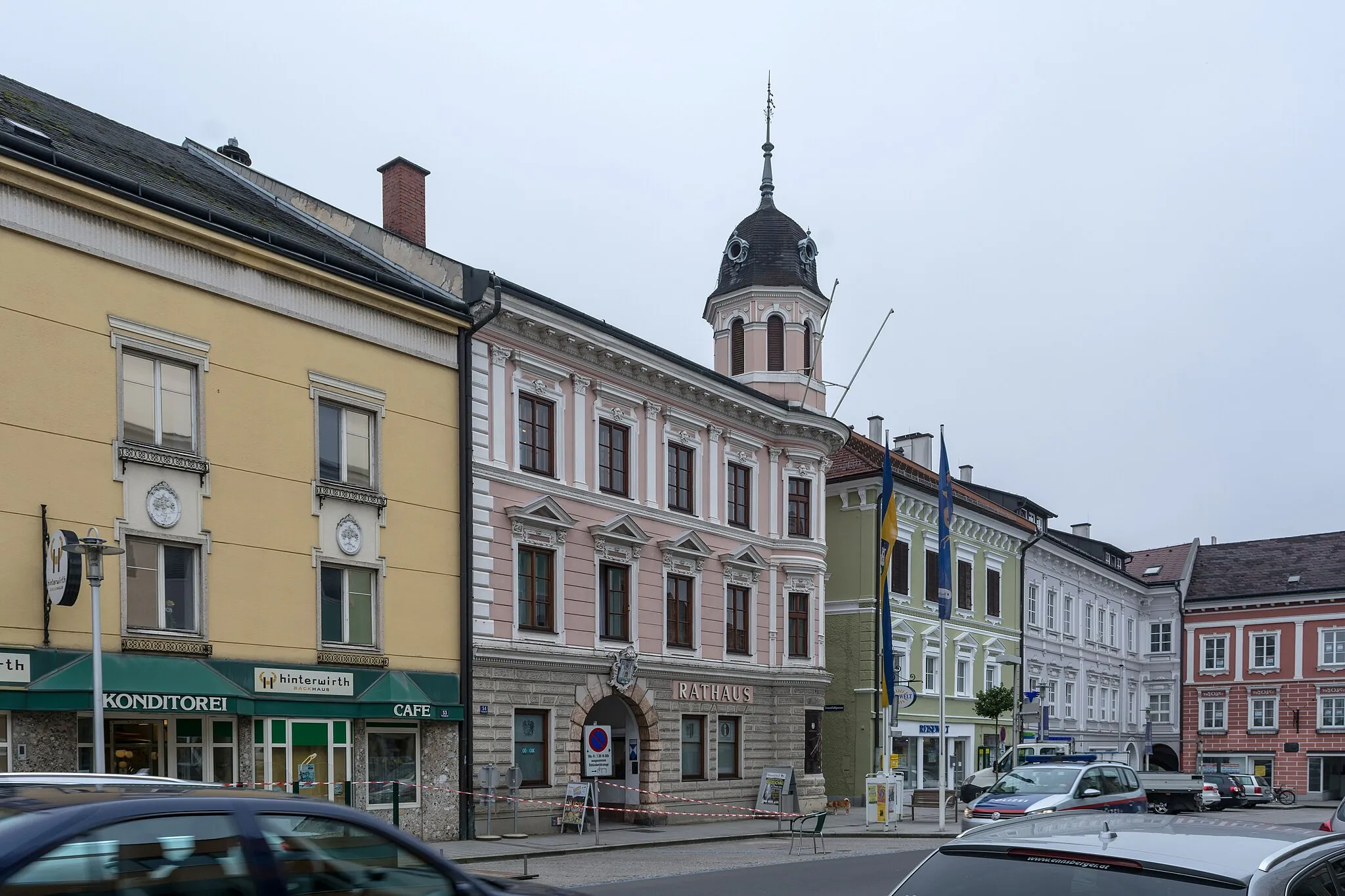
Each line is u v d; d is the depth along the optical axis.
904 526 39.59
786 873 17.53
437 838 22.00
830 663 38.59
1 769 15.84
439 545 22.91
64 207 17.30
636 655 27.19
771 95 37.31
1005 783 20.08
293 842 5.00
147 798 4.72
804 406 33.50
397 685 21.36
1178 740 64.56
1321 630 61.53
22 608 16.23
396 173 26.55
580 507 26.36
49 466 16.75
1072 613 55.06
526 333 25.22
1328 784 60.19
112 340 17.72
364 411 21.84
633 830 25.77
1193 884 4.50
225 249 19.45
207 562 18.64
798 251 35.12
